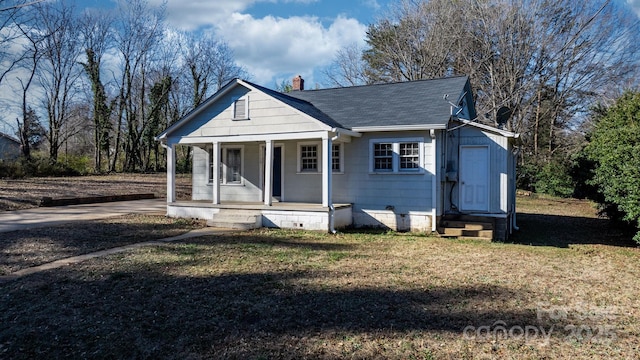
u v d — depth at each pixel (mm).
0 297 5777
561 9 28047
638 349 4281
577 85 29312
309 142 14375
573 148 28234
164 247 9172
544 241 11781
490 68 29547
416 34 31859
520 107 30016
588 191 13664
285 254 8648
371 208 13180
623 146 10250
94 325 4848
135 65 35906
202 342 4406
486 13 29578
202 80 40250
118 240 9844
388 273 7137
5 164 24328
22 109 28578
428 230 12344
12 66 27859
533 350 4250
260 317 5070
